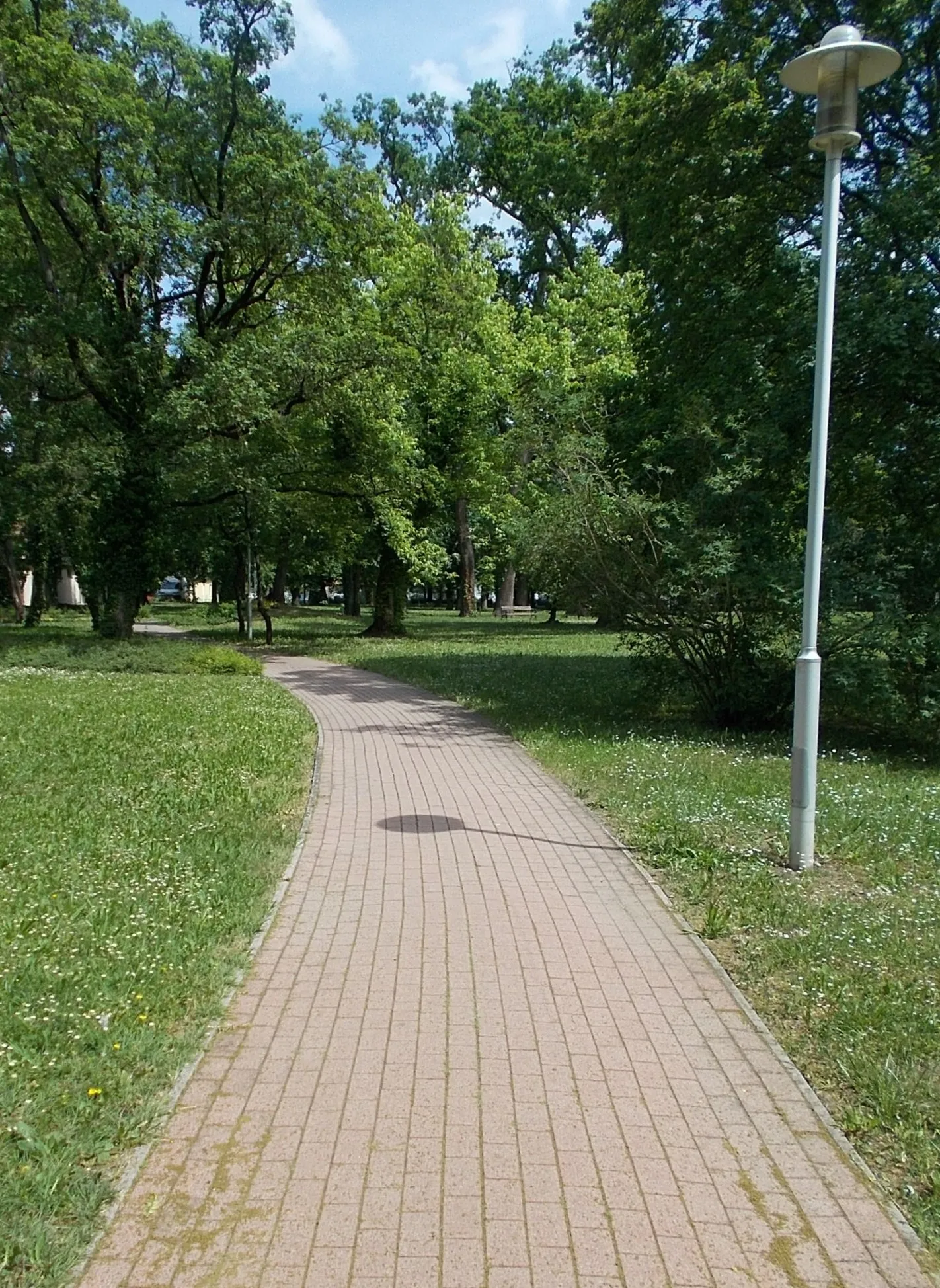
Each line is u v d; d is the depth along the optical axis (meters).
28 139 20.06
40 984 4.42
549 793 8.62
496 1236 2.84
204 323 24.02
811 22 13.05
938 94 12.91
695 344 14.34
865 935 5.24
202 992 4.41
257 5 21.25
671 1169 3.19
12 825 7.16
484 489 31.55
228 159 22.42
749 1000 4.46
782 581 10.64
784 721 12.58
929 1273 2.75
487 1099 3.57
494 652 24.73
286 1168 3.15
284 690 16.50
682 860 6.53
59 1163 3.12
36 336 21.05
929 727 12.02
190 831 7.05
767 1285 2.68
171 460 22.48
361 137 22.97
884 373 11.51
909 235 11.57
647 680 14.19
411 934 5.19
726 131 13.33
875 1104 3.59
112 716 12.64
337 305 24.27
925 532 12.21
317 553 46.94
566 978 4.65
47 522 23.25
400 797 8.47
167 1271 2.69
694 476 12.34
